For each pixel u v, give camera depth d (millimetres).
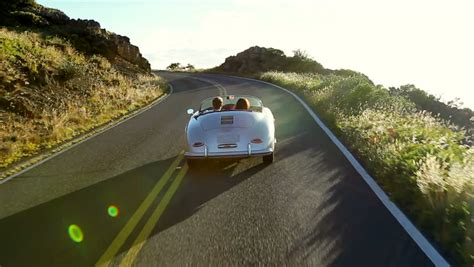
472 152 6223
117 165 7641
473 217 4066
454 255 3721
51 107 13438
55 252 4184
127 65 33719
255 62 51406
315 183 5996
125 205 5453
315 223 4555
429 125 9055
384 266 3570
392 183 5680
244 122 6699
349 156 7508
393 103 12156
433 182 4820
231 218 4809
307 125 11102
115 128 12195
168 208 5250
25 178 7129
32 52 17703
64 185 6547
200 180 6383
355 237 4164
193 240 4270
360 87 13641
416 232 4238
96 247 4238
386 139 7605
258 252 3930
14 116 11969
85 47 28641
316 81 23406
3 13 29391
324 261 3701
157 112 15688
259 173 6605
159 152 8523
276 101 17578
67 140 10555
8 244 4445
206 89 27734
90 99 16328
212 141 6449
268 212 4938
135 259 3918
